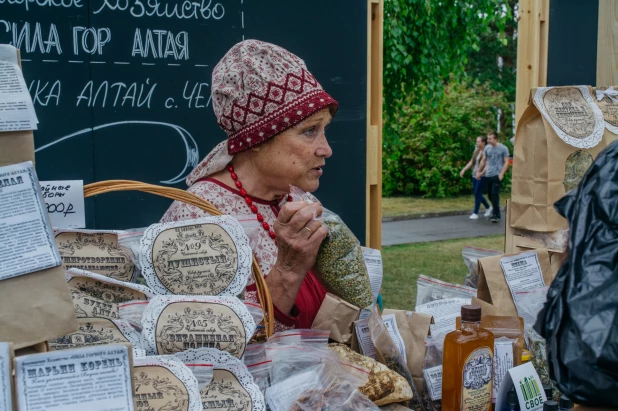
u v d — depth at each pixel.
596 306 0.89
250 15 2.91
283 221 1.42
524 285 1.81
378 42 3.25
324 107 1.65
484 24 7.82
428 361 1.52
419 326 1.57
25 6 2.51
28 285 0.83
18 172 0.85
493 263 1.81
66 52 2.60
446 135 15.09
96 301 1.13
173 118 2.83
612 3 3.12
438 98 7.55
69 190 1.25
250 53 1.64
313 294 1.61
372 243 3.34
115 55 2.69
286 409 1.20
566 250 1.05
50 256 0.85
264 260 1.63
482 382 1.40
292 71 1.63
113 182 1.29
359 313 1.48
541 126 1.95
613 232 0.94
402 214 12.56
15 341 0.82
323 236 1.43
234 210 1.68
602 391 0.88
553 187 1.92
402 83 7.36
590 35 3.88
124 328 1.10
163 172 2.84
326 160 3.12
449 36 7.43
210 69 2.88
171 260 1.21
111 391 0.81
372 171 3.27
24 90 0.88
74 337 1.07
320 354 1.30
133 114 2.75
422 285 1.95
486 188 12.05
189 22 2.81
